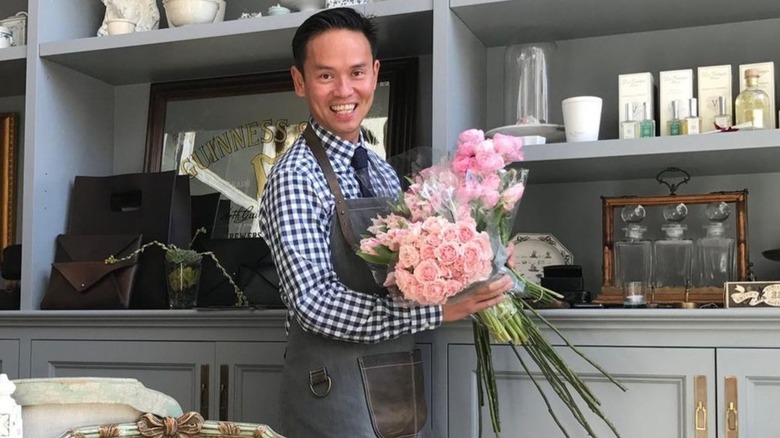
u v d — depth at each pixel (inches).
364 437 68.3
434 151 78.8
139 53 104.4
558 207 99.6
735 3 88.4
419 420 71.9
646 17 92.6
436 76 88.0
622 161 86.8
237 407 90.8
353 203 71.5
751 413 73.6
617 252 88.4
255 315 89.4
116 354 95.8
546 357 77.0
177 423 47.8
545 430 79.5
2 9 123.9
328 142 74.3
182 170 114.0
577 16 92.1
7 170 120.2
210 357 92.3
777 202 92.1
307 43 73.5
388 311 66.8
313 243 68.8
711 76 86.1
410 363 71.9
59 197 108.2
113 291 99.1
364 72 74.0
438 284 61.8
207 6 103.1
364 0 96.9
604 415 77.5
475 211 66.4
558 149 85.4
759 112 82.6
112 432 47.1
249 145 111.7
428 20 93.0
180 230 103.3
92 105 115.3
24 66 110.6
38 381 49.0
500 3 87.7
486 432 81.7
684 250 86.7
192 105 115.2
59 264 101.8
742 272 82.9
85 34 113.6
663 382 76.3
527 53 94.6
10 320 99.9
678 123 85.2
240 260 99.5
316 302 66.8
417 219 65.8
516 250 92.4
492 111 102.3
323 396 69.3
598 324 77.7
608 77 98.6
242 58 106.7
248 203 110.3
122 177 105.8
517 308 73.9
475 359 82.0
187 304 96.2
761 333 73.5
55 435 48.5
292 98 110.7
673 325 75.5
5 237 118.7
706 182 94.6
